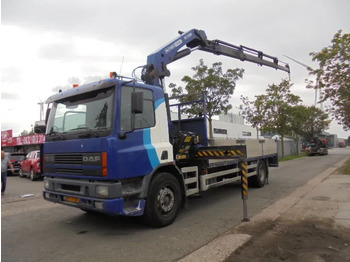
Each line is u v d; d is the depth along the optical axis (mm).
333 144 94500
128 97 5594
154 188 5812
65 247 4949
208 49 9570
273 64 12117
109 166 5090
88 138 5430
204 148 7195
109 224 6281
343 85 14055
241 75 18906
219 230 5633
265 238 5066
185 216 6781
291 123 30203
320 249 4484
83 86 5926
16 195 10875
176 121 8547
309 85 15891
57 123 6258
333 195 8562
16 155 21188
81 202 5477
